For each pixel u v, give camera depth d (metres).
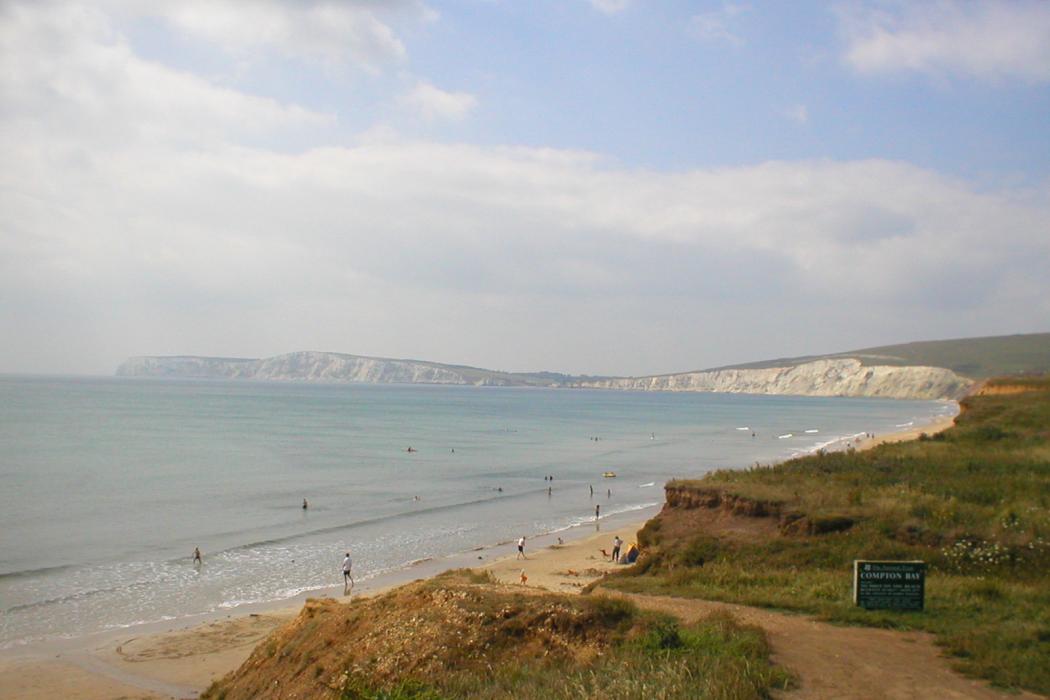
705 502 27.72
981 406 57.12
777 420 171.12
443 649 13.51
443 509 56.34
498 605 14.46
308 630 16.41
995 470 31.61
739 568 21.95
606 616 14.17
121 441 99.06
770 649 13.05
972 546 21.84
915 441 45.16
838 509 24.94
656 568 24.08
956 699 11.05
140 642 26.42
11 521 48.31
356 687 12.79
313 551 41.88
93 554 40.25
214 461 81.31
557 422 161.38
